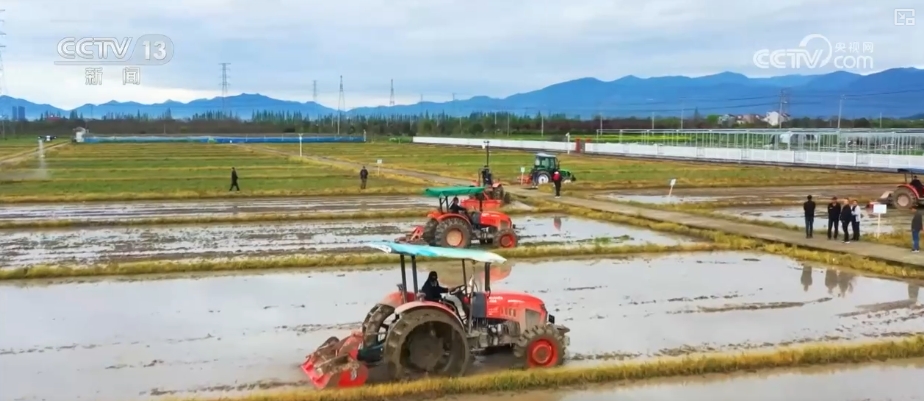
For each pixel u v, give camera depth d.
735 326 17.00
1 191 48.56
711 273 23.06
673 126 197.38
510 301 14.42
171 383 13.41
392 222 34.91
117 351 15.27
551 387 13.28
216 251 26.84
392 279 22.12
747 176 61.09
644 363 13.98
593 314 18.03
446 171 67.81
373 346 13.81
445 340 13.64
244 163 81.56
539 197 45.22
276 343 15.77
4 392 12.98
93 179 58.91
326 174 64.88
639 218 35.09
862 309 18.59
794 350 14.73
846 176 61.03
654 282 21.73
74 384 13.38
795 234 29.83
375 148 128.50
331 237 30.19
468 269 23.52
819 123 171.88
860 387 13.30
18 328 16.95
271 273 23.08
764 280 22.02
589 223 34.75
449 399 12.70
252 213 37.56
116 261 24.84
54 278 22.34
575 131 186.12
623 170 68.81
